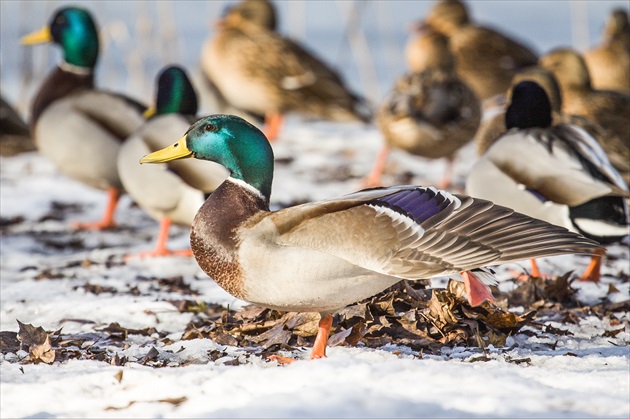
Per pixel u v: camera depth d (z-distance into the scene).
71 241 14.55
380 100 23.81
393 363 7.06
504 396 6.43
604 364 7.89
